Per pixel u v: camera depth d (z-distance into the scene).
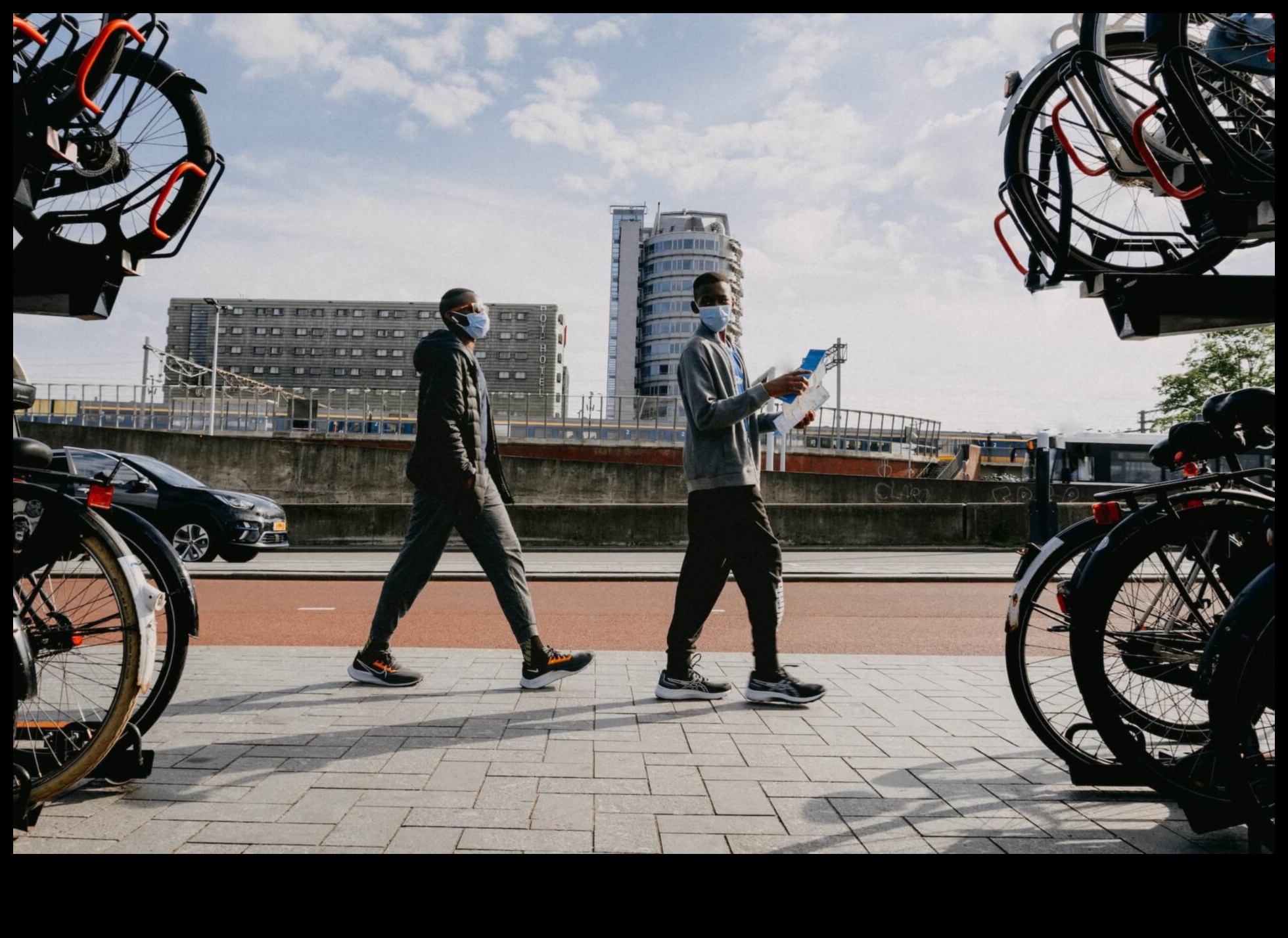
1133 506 3.13
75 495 3.01
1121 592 2.98
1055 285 4.11
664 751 3.56
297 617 8.45
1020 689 3.24
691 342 4.65
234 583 11.74
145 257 3.66
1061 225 3.91
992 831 2.71
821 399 4.46
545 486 26.67
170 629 3.22
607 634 7.67
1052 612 3.25
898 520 20.41
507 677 5.13
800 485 25.53
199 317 131.75
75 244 3.49
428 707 4.32
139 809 2.83
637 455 37.88
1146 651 2.94
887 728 3.97
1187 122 3.34
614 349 147.12
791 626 8.23
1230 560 3.02
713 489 4.48
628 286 145.25
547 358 130.38
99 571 2.79
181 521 13.91
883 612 9.32
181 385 38.34
